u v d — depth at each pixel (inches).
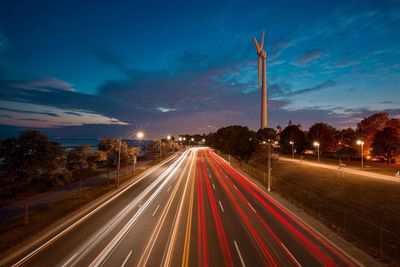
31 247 641.6
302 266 548.7
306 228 781.9
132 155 1932.8
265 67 4527.6
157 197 1200.8
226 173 2053.4
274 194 1269.7
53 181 823.7
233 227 786.8
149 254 603.8
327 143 2817.4
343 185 1427.2
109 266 547.2
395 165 2140.7
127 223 826.2
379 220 923.4
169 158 3474.4
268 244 660.7
